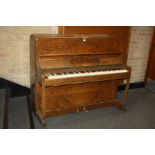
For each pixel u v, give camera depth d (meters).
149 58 4.50
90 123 3.04
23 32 3.36
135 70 4.49
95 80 2.93
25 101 3.57
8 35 3.30
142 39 4.30
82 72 2.89
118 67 3.23
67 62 2.91
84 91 3.22
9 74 3.52
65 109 3.15
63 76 2.71
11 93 3.62
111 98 3.54
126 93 3.38
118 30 3.86
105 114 3.35
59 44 2.83
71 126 2.92
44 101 2.74
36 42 2.70
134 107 3.69
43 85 2.62
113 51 3.26
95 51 3.11
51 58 2.81
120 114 3.39
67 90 3.08
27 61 3.55
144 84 4.70
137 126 3.05
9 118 2.99
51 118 3.11
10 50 3.39
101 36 3.15
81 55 3.00
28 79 3.67
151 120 3.27
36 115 3.09
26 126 2.80
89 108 3.37
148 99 4.08
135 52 4.32
